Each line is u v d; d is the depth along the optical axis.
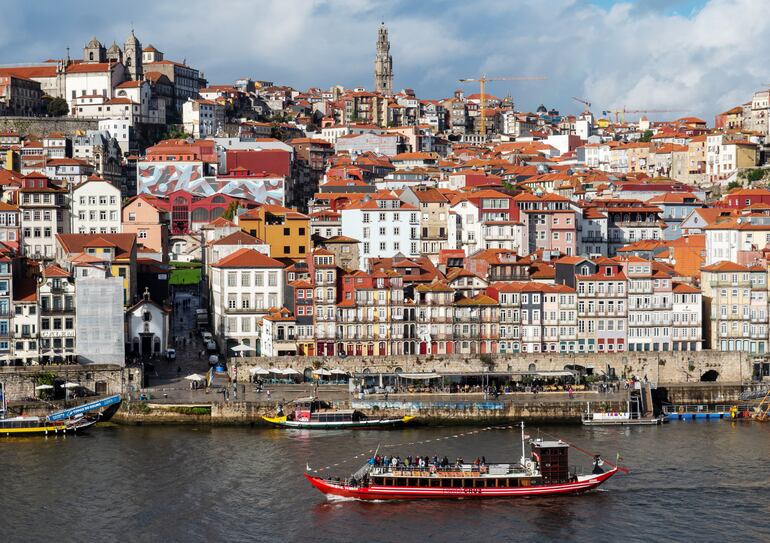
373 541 185.62
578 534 189.12
